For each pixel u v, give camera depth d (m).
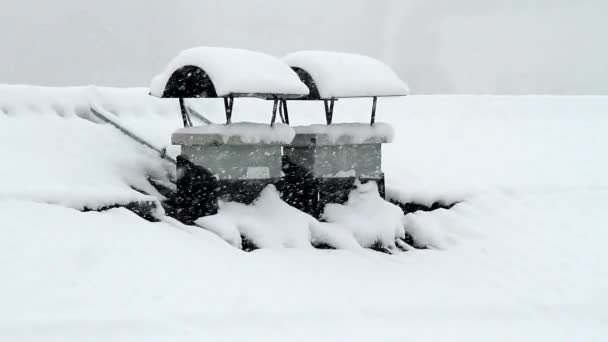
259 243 18.03
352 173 20.94
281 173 19.94
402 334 14.15
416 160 25.14
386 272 17.89
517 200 23.38
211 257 16.09
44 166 18.00
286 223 18.73
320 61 20.41
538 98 30.58
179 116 23.27
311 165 20.44
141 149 20.59
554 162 26.42
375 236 19.80
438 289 17.05
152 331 12.81
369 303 15.42
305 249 18.39
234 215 18.48
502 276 18.66
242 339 13.01
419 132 27.25
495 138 27.69
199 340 12.73
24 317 12.66
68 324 12.62
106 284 14.02
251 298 14.57
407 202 22.11
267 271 16.25
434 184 23.41
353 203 20.81
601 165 26.58
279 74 18.78
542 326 15.65
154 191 19.39
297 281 16.05
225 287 14.83
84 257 14.63
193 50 18.70
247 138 18.66
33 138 19.14
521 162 26.06
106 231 15.80
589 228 22.12
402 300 15.90
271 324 13.75
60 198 16.52
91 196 16.92
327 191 20.52
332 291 15.80
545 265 19.61
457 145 26.72
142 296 13.88
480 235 21.23
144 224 16.72
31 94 20.70
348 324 14.29
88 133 20.20
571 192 24.20
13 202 15.88
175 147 21.14
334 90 19.81
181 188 19.12
